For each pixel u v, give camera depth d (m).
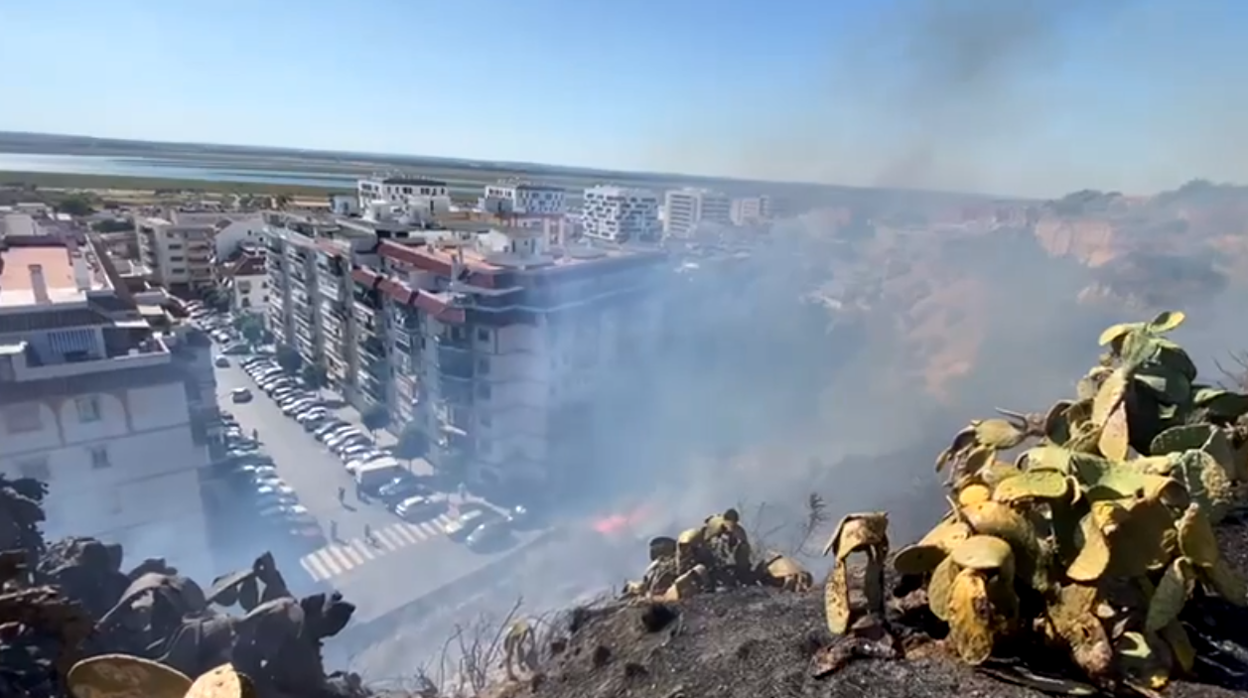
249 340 52.03
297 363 46.41
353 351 39.22
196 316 59.25
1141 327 4.05
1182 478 3.44
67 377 18.11
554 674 4.50
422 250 34.75
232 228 65.50
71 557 5.43
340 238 40.88
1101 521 2.70
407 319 32.03
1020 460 3.31
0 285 22.38
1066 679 2.67
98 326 19.55
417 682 8.55
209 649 4.49
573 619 5.54
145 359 19.39
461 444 30.56
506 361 29.11
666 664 3.74
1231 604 3.16
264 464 31.16
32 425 17.66
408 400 33.81
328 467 32.03
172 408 19.95
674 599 4.80
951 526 3.17
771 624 3.80
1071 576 2.70
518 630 5.57
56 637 3.86
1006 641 2.83
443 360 29.69
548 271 31.20
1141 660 2.62
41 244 29.02
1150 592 2.74
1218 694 2.56
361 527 26.86
